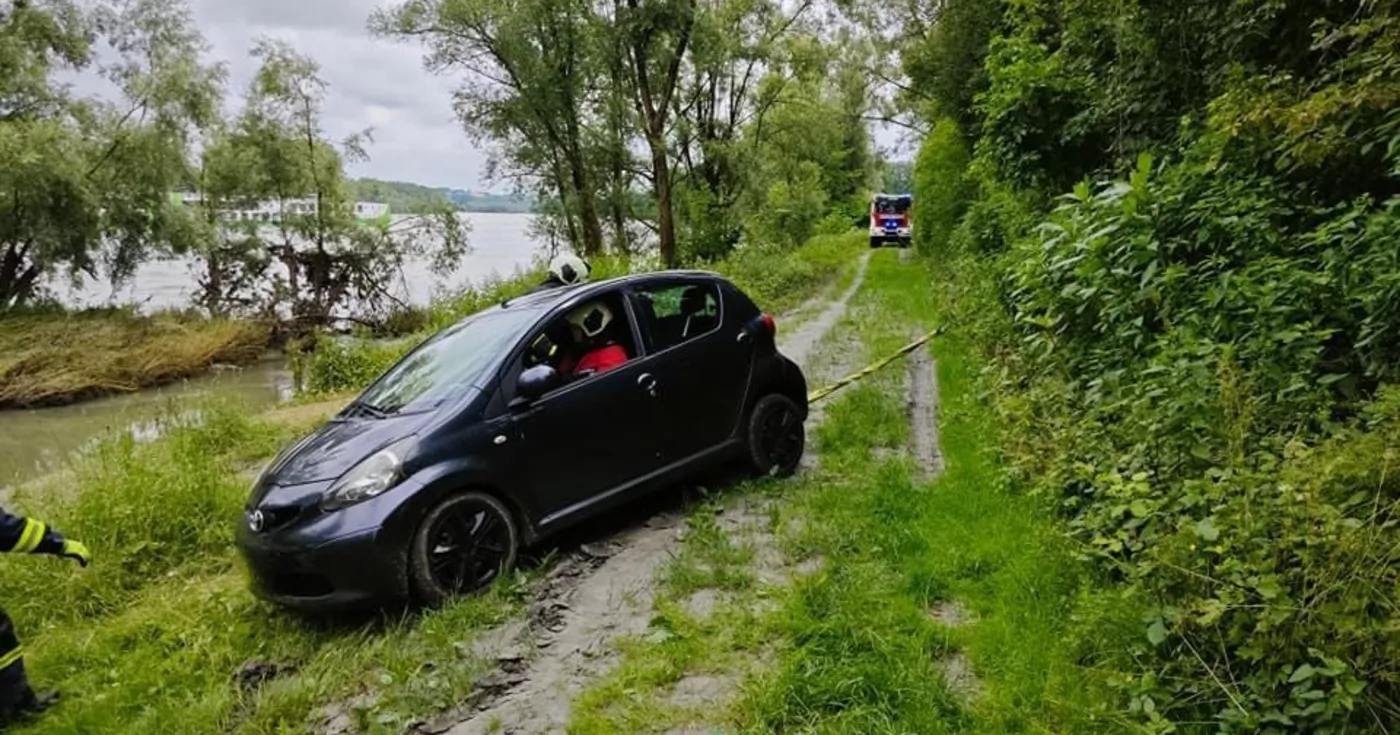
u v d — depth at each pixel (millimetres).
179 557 5992
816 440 7457
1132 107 8602
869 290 21109
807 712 3268
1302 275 4441
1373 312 4137
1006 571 4250
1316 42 5734
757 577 4668
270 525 4570
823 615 4020
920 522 5160
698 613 4312
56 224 22547
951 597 4199
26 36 23219
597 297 5809
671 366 5906
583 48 23656
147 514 6086
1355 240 4535
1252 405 3787
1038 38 11438
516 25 22750
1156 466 3988
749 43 31453
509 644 4176
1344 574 2676
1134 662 3156
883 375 9992
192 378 20859
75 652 4664
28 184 21422
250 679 4195
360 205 29656
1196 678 2947
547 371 5078
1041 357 6324
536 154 25562
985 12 18578
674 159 29828
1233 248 5309
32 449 13641
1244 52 6844
